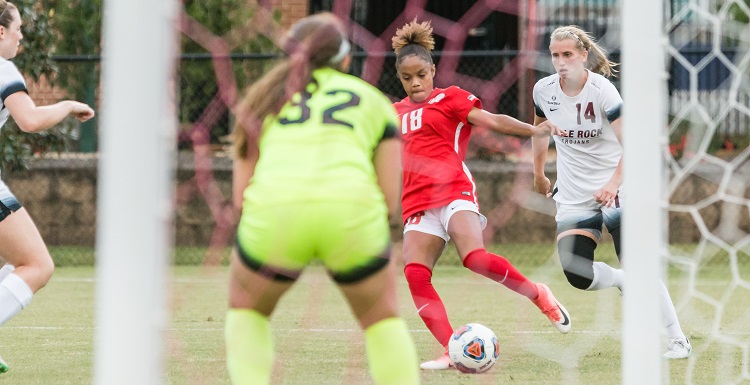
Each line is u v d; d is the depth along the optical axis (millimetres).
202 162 41312
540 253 40438
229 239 41438
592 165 19344
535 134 17828
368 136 11414
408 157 18156
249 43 42156
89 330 23203
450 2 43938
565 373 17250
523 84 38938
